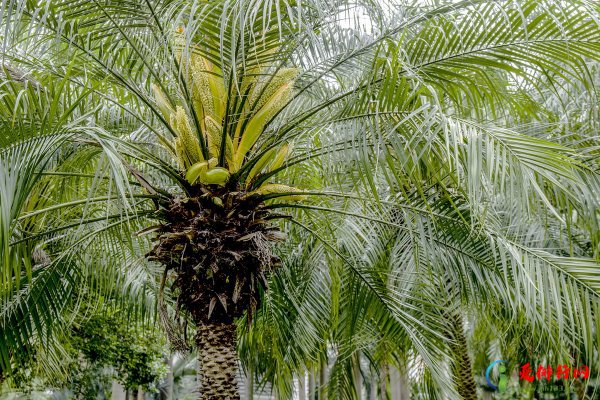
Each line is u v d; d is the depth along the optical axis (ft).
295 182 18.11
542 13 11.84
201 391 13.55
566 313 13.11
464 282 15.35
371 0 13.53
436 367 15.62
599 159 13.52
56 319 16.01
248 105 13.89
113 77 14.85
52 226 16.24
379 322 17.65
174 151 14.38
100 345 27.50
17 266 12.81
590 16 11.06
